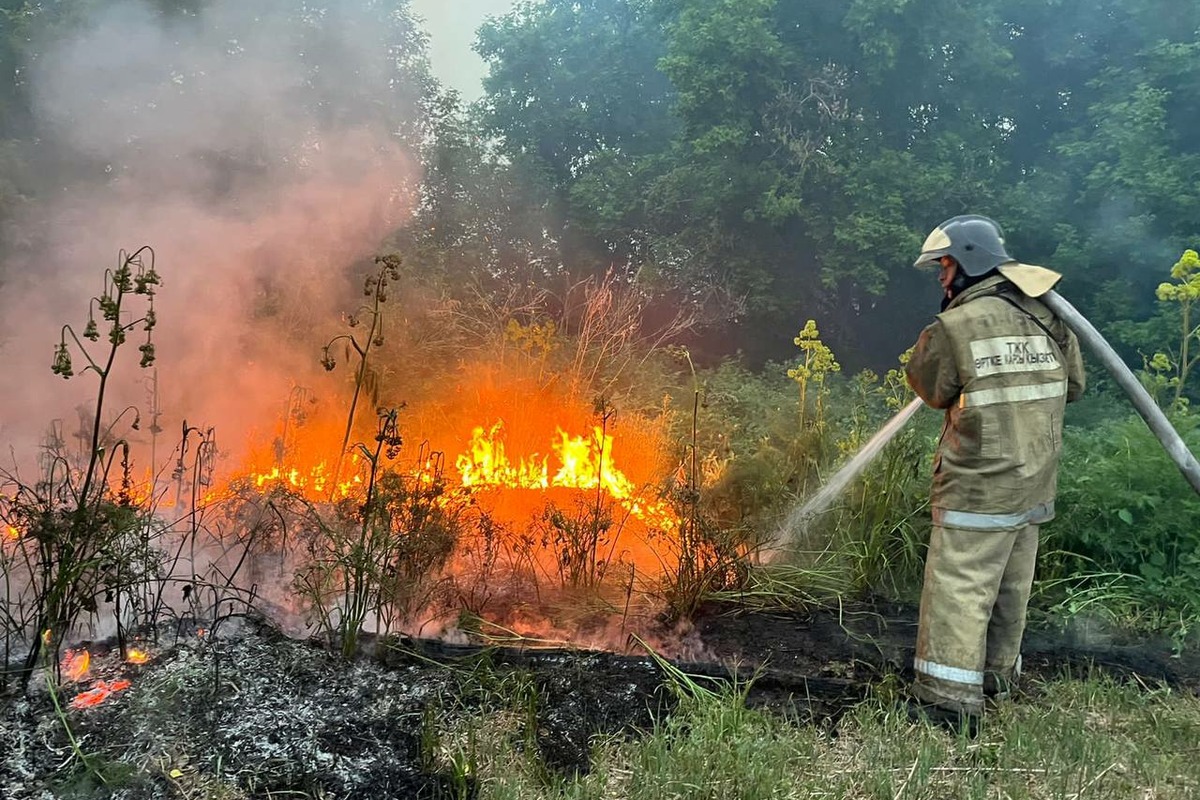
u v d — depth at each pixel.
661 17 20.27
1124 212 14.29
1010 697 3.51
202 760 2.85
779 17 16.91
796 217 16.94
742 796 2.73
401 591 3.84
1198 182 13.25
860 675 3.75
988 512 3.30
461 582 4.38
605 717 3.23
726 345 18.12
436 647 3.66
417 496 3.98
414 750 2.96
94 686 3.19
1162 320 12.90
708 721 3.07
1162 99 13.66
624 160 21.84
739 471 5.02
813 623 4.30
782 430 6.11
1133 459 4.96
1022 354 3.29
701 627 4.18
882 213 15.70
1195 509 4.73
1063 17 16.02
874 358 18.77
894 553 4.91
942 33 15.66
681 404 8.83
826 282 15.95
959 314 3.32
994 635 3.60
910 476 5.11
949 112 17.05
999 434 3.27
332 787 2.76
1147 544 4.84
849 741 3.14
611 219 19.58
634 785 2.79
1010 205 15.59
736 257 17.33
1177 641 4.23
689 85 16.92
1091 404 12.38
